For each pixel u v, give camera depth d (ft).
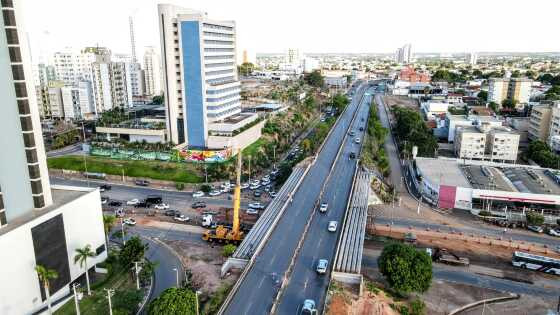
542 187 497.87
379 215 474.08
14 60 271.90
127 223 429.38
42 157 295.28
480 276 350.64
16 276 262.67
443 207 497.46
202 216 451.53
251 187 538.47
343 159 621.72
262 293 284.20
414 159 635.66
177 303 243.81
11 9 270.67
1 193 264.52
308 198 457.27
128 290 310.65
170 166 582.35
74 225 312.91
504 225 448.65
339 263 317.01
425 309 301.63
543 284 341.00
